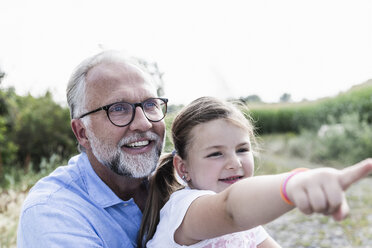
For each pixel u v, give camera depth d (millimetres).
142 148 1591
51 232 1252
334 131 9992
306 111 15695
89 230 1351
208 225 1101
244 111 1912
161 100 1720
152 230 1533
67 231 1276
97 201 1488
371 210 5125
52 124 9273
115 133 1527
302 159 10477
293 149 11047
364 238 4176
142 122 1547
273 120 18359
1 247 2977
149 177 1812
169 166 1789
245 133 1603
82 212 1400
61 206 1363
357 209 5246
